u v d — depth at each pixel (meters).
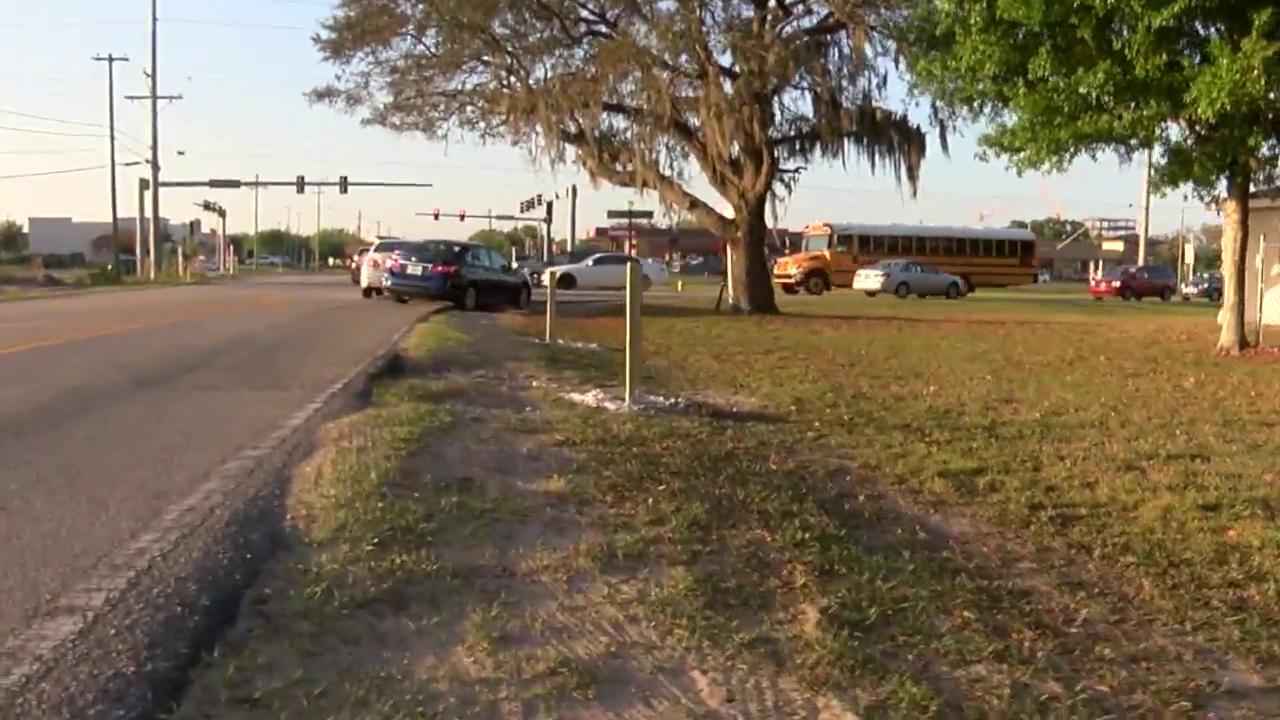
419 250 30.89
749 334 24.11
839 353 19.88
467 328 22.12
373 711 4.35
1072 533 7.72
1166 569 7.04
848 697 4.87
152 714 4.25
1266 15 14.37
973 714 4.87
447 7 28.78
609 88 28.95
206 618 5.13
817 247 58.47
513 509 7.04
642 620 5.48
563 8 29.20
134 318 23.47
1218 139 17.33
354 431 9.34
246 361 15.16
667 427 10.55
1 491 7.42
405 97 31.05
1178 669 5.59
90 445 9.03
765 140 30.47
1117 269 59.06
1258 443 10.92
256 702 4.38
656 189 31.66
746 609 5.75
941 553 7.07
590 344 20.48
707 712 4.68
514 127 30.52
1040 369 17.61
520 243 121.81
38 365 14.27
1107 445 10.69
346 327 21.39
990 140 19.75
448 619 5.29
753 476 8.62
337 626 5.11
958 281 54.09
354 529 6.38
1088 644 5.79
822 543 6.89
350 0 30.17
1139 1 14.97
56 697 4.32
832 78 29.20
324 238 160.25
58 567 5.79
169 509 6.96
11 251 121.94
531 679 4.78
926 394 14.18
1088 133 17.20
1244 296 21.08
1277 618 6.31
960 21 17.98
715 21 28.44
